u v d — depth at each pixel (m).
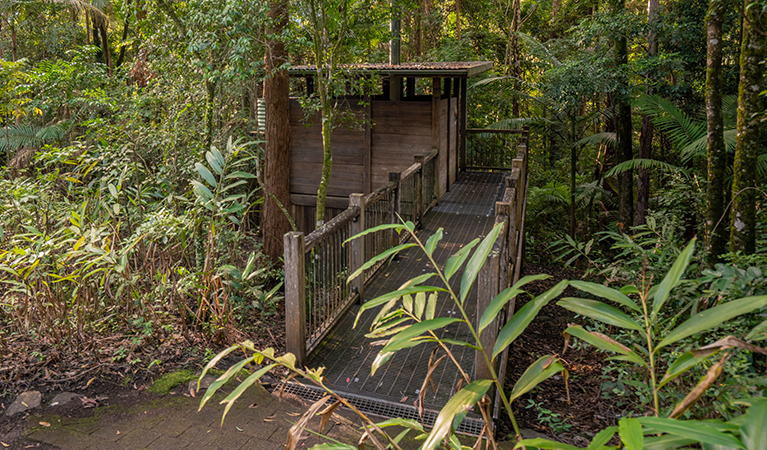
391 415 3.60
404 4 7.81
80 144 6.10
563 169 16.94
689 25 10.41
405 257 6.84
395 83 10.19
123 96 10.21
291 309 4.09
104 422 3.38
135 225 5.74
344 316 5.14
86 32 16.11
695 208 8.07
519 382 1.66
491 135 14.93
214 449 3.12
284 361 1.83
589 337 1.59
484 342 3.64
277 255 9.38
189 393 3.75
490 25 21.91
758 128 5.32
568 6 19.59
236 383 3.92
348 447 1.76
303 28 7.50
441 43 21.08
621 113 12.55
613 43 11.95
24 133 10.59
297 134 10.91
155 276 4.86
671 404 3.59
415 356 4.40
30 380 3.77
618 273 5.87
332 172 10.81
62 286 4.40
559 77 11.54
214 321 4.62
